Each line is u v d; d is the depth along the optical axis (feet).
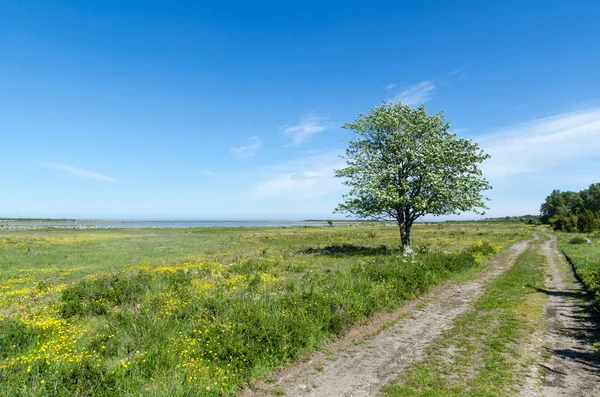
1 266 77.15
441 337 28.91
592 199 359.66
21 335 26.22
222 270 60.39
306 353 25.32
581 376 21.48
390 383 20.79
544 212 475.31
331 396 19.35
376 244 123.13
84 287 42.96
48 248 114.52
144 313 30.17
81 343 25.61
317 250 98.27
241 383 20.47
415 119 88.89
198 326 27.17
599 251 94.48
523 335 29.04
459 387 20.07
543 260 81.97
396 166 84.84
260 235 188.85
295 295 35.76
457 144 85.92
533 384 20.43
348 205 89.86
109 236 183.62
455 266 60.54
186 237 185.06
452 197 81.46
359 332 30.40
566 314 35.60
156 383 18.75
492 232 210.38
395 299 39.37
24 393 16.79
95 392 17.76
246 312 29.40
